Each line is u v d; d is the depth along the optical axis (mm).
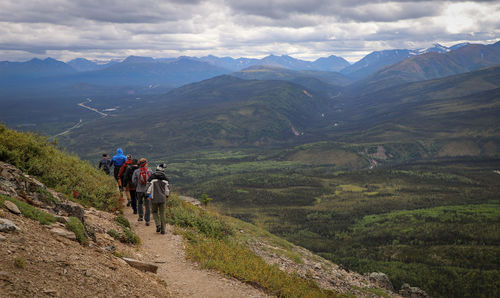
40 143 16062
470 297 146000
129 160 15820
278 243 23250
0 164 9680
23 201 8633
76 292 5551
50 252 6453
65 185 13531
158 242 12031
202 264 10531
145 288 7379
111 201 15250
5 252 5535
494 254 185625
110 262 7781
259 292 9898
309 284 14977
